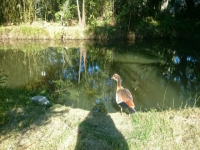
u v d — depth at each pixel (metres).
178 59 13.09
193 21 19.33
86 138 3.78
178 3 21.97
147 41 17.31
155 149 3.52
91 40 16.73
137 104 6.80
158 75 10.04
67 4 17.23
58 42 16.47
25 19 17.67
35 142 3.72
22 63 11.99
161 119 4.35
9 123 4.38
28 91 6.72
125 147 3.57
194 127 4.04
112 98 7.23
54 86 8.38
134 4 17.62
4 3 16.92
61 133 3.95
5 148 3.58
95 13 18.17
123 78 9.60
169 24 18.09
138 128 4.09
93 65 11.82
